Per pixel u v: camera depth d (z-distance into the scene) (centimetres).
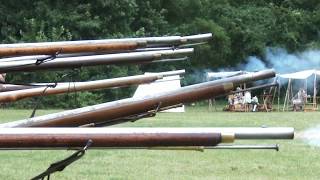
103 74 3359
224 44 4925
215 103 4078
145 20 4844
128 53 420
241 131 312
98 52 411
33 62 400
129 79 492
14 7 4516
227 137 312
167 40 428
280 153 1296
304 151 1335
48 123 388
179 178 990
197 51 4588
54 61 411
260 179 991
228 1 5331
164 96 397
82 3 4622
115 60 419
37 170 1038
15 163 1117
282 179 993
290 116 2988
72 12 4475
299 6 5419
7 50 382
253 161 1184
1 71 400
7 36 4431
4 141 306
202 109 3888
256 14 5172
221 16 5184
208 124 2252
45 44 393
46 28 4419
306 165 1146
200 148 315
